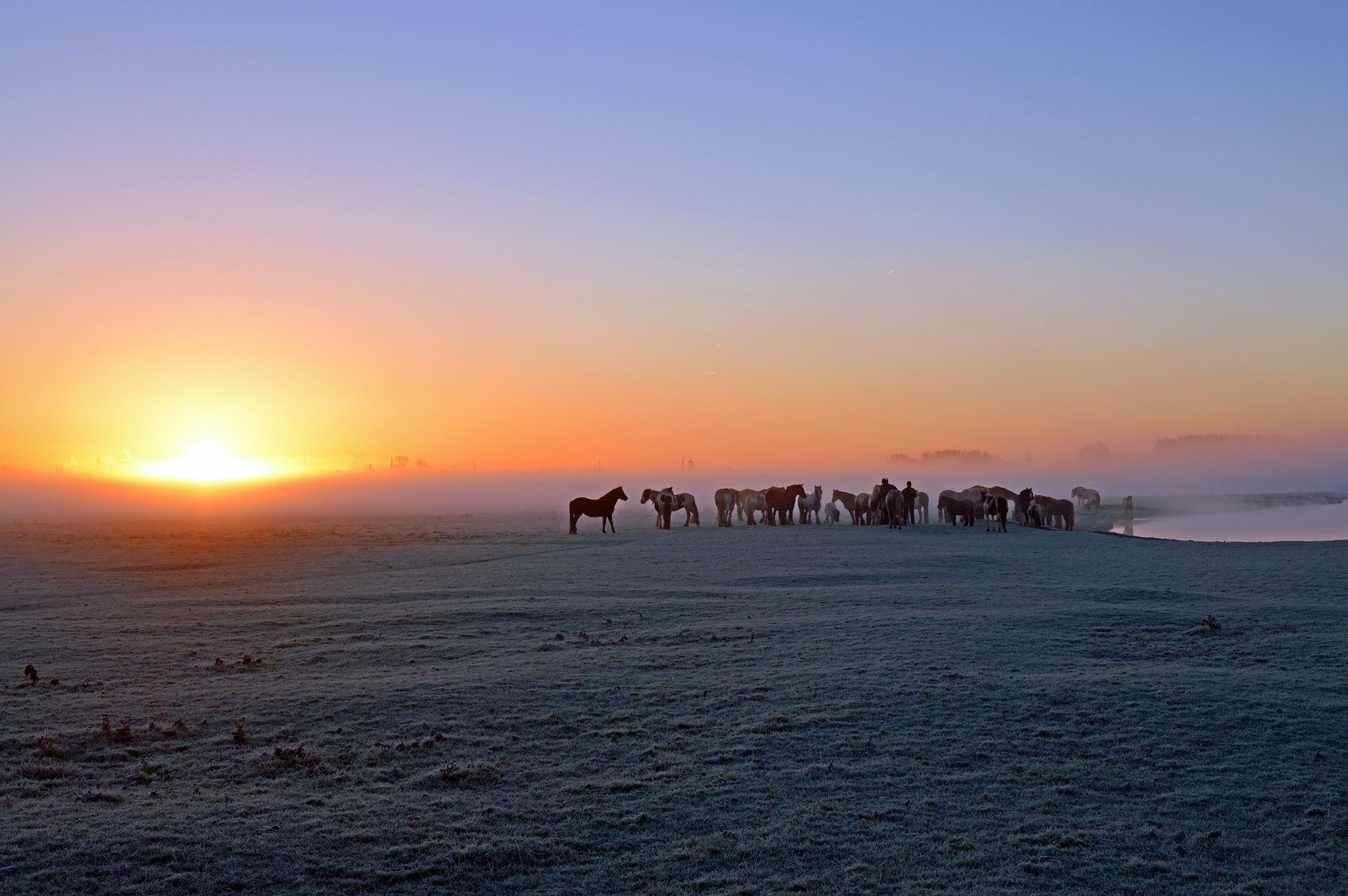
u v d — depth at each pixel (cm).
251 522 8694
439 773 1221
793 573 3394
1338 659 1880
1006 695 1582
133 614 2620
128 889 908
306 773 1238
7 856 966
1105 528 7781
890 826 1078
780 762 1277
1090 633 2131
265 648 2095
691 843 1037
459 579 3369
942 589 2897
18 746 1341
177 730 1416
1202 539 6444
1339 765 1270
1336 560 3675
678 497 6631
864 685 1647
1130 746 1343
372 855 992
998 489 6850
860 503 6425
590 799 1154
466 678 1723
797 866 984
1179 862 998
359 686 1673
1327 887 946
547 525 7562
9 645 2130
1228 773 1244
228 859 972
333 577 3594
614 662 1870
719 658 1900
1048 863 989
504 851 1002
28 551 4938
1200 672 1753
